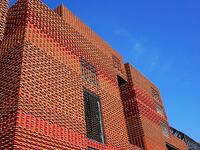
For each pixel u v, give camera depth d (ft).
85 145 42.01
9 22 43.21
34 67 37.60
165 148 82.12
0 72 38.19
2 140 30.55
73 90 45.27
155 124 83.71
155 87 101.09
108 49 71.87
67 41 50.47
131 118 77.15
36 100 35.27
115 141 52.80
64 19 54.80
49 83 39.42
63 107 40.45
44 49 41.83
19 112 31.50
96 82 56.03
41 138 33.45
